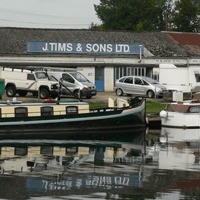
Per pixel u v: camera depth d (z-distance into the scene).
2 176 50.53
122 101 78.88
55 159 57.56
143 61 112.12
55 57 107.69
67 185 48.06
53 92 92.38
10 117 71.31
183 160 57.78
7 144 65.50
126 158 58.59
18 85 94.56
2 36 110.38
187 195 45.66
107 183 48.72
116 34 117.38
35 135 72.19
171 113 78.94
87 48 109.56
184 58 114.94
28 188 47.06
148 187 47.59
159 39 119.81
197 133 75.50
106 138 71.25
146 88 96.81
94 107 83.56
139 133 75.56
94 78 109.38
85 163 55.97
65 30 115.88
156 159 58.03
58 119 73.00
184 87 101.25
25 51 107.06
